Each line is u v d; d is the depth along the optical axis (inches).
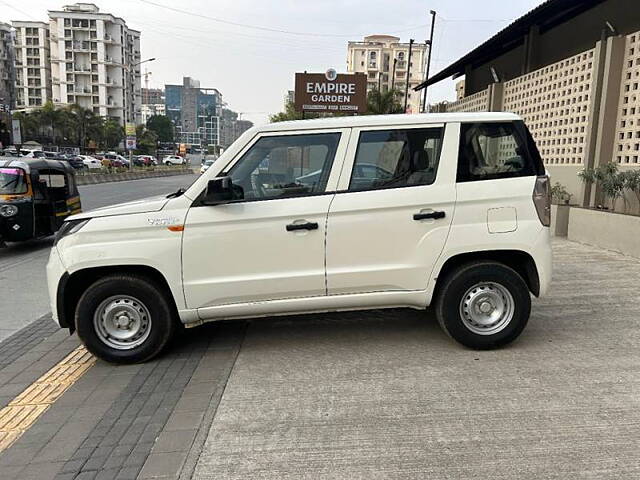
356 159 172.6
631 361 167.9
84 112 3361.2
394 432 129.1
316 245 169.6
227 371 168.6
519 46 658.8
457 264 178.4
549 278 176.2
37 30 4665.4
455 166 172.6
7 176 382.9
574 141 436.8
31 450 126.9
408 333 198.2
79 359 185.0
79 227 169.5
